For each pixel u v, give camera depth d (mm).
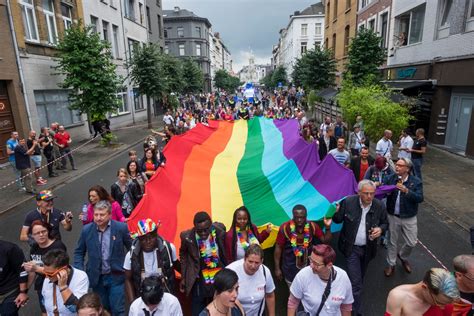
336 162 6664
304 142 8664
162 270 3848
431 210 8562
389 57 19703
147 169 8594
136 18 32031
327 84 27203
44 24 17250
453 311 3004
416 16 17047
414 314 2762
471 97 13250
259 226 4980
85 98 17062
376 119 11953
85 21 21812
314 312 3404
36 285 4105
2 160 14430
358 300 4516
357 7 25609
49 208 5051
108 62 17438
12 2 14828
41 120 17234
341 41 29844
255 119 13367
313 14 65438
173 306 3211
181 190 6781
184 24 66562
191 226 5648
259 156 9008
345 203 4656
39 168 11695
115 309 4289
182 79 34219
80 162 15008
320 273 3281
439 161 12680
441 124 14844
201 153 9242
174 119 22234
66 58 16156
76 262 4258
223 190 6812
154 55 24328
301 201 5973
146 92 24969
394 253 5691
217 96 46750
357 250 4594
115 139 19797
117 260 4273
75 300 3453
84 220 5324
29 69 15953
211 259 4066
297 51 67125
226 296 2906
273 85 74875
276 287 5422
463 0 12938
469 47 12625
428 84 14828
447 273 2598
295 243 4426
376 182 5984
